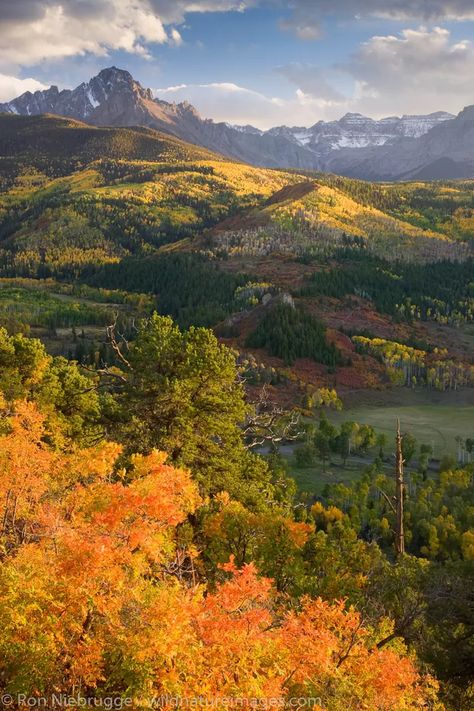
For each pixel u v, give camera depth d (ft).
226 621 40.34
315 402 563.07
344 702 45.27
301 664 43.86
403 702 49.06
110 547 43.19
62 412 151.23
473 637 73.77
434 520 278.26
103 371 115.75
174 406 100.63
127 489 48.85
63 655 40.37
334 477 392.06
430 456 453.58
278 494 191.21
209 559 83.51
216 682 39.01
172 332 110.11
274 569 79.66
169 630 37.45
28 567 44.45
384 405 613.93
